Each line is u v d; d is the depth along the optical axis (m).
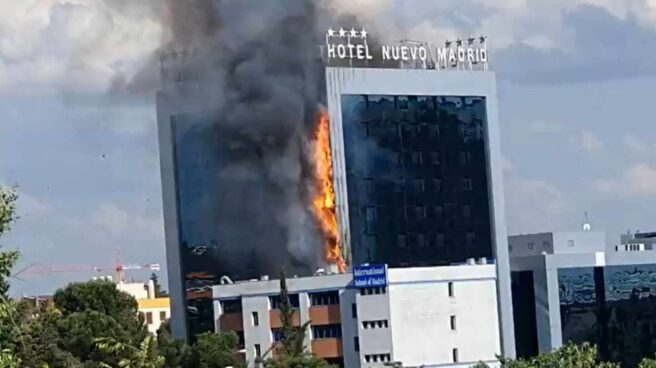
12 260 63.53
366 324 189.00
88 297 177.12
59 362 140.00
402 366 187.12
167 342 170.12
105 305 177.88
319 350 190.62
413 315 192.12
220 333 185.62
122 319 167.25
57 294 179.75
